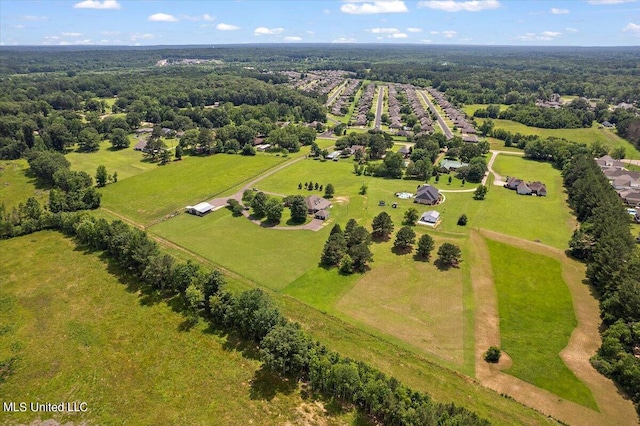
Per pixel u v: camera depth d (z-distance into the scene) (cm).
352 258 9106
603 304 7369
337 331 7106
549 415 5519
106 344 6962
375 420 5412
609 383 6025
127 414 5641
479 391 5894
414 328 7244
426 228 11238
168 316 7619
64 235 10881
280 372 6262
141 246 8838
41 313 7775
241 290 8269
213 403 5759
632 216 11831
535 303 7938
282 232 11094
